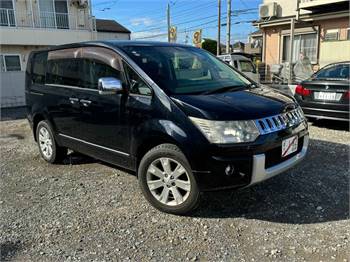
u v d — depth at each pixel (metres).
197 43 23.84
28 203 3.93
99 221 3.45
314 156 5.23
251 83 4.45
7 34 18.56
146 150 3.79
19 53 19.66
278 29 17.12
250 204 3.71
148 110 3.58
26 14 19.67
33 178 4.76
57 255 2.90
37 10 20.05
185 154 3.28
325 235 3.08
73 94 4.61
